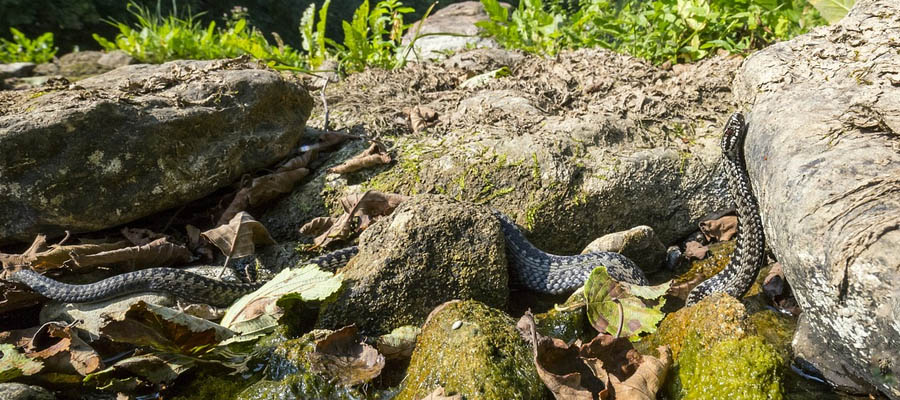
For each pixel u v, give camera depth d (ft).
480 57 3.67
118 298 2.15
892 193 1.87
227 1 9.34
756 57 2.80
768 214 2.20
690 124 2.87
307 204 2.60
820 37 2.72
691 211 2.73
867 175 1.95
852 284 1.81
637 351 2.04
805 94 2.42
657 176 2.68
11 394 1.78
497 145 2.67
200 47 4.58
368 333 2.14
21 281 2.14
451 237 2.23
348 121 2.99
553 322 2.14
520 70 3.41
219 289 2.23
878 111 2.09
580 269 2.37
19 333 2.06
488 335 1.93
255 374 2.00
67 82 2.54
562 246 2.64
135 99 2.36
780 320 2.23
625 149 2.74
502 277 2.25
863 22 2.58
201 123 2.42
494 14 4.41
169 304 2.16
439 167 2.64
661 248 2.58
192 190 2.46
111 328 1.88
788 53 2.73
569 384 1.85
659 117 2.88
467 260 2.22
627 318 2.11
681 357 2.00
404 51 4.42
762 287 2.37
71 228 2.31
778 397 1.83
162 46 4.54
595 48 3.68
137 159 2.32
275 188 2.58
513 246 2.42
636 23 3.78
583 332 2.16
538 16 4.37
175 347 1.95
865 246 1.79
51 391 1.91
